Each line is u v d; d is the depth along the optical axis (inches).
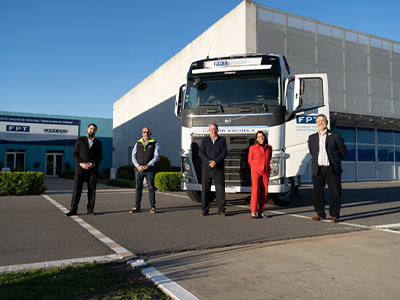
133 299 114.5
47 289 120.6
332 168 262.8
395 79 956.6
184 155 319.9
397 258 162.2
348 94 869.2
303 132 319.3
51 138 1535.4
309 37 810.2
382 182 882.1
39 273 137.7
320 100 347.3
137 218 273.1
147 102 1179.3
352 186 706.8
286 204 357.7
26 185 465.4
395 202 397.7
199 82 331.3
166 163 774.5
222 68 328.8
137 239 199.6
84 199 411.2
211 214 297.4
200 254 169.5
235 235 211.3
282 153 303.4
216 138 290.8
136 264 150.0
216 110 315.9
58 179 1169.4
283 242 194.7
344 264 152.5
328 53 838.5
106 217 277.0
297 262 155.3
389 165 1001.5
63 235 209.0
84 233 215.2
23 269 142.8
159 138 1063.0
